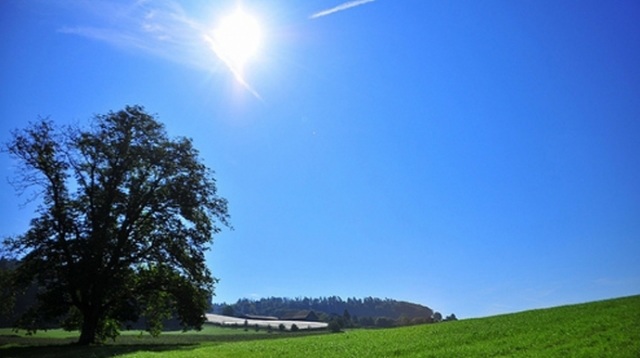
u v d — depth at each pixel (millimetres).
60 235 45281
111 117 49156
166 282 49031
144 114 50125
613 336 29250
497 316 51688
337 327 122688
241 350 37938
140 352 37625
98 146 47656
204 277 49688
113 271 46875
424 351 31703
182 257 48281
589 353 25297
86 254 44781
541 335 32750
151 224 49125
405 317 137500
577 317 39781
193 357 33750
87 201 47969
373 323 137000
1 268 46000
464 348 31188
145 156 48906
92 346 44125
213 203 51281
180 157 50875
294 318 150500
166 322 103125
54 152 46781
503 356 27188
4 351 40156
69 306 47688
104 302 48719
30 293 52938
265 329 118375
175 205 49562
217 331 106688
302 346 39188
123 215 48062
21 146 45719
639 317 35438
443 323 51656
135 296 49281
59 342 52375
